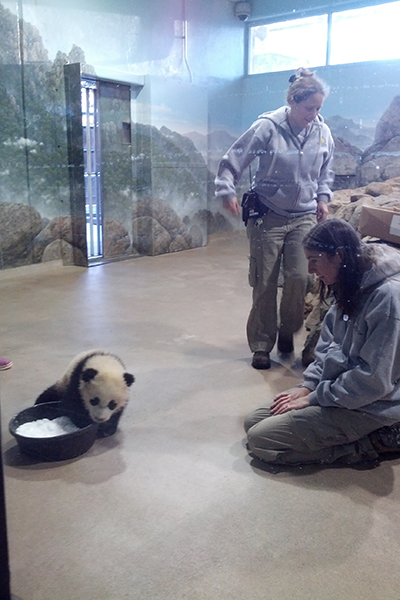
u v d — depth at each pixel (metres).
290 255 3.08
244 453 2.21
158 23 6.59
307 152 2.91
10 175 5.70
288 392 2.29
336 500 1.90
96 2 6.08
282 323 3.33
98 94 6.16
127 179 6.65
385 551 1.63
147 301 4.67
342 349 2.08
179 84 6.77
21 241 5.88
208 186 7.45
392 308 1.86
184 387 2.89
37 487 1.93
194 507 1.84
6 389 2.76
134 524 1.74
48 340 3.60
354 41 6.73
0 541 1.20
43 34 5.75
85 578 1.50
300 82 2.79
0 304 4.53
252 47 7.17
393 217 2.62
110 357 2.33
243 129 7.64
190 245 7.35
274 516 1.80
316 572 1.54
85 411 2.19
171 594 1.45
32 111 5.77
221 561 1.58
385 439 2.05
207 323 4.07
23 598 1.42
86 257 6.18
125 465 2.10
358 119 6.85
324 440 2.04
